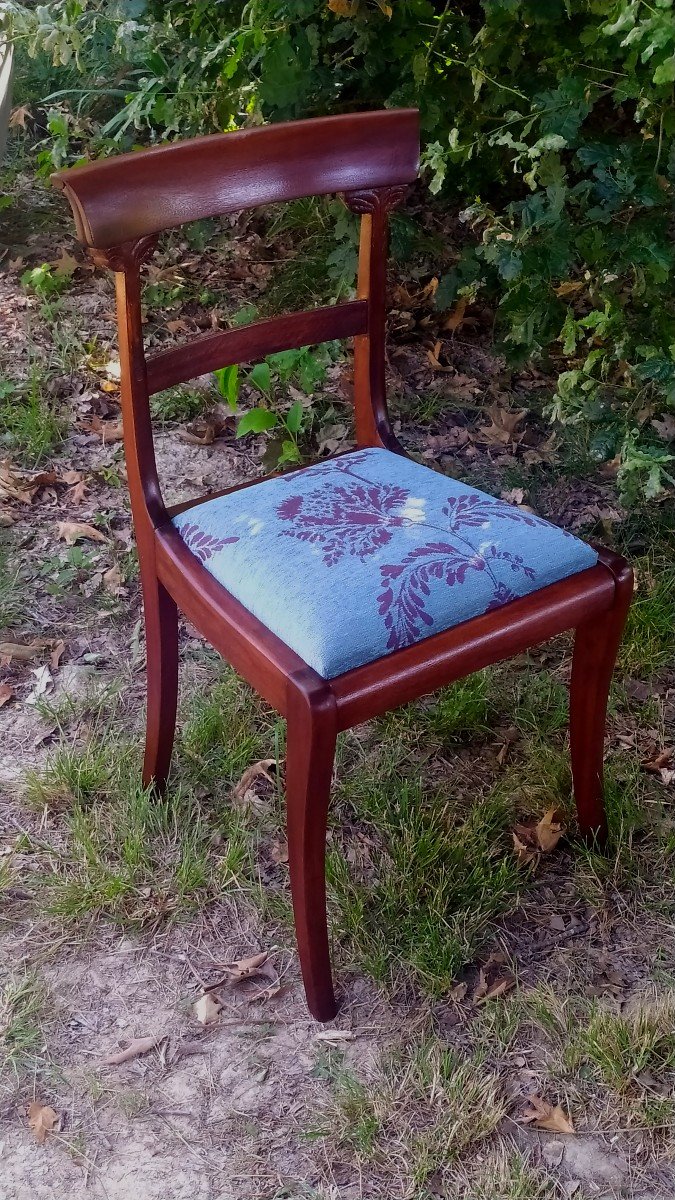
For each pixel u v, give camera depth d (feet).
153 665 5.20
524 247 6.67
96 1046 4.62
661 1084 4.45
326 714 3.87
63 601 7.05
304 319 4.95
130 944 5.04
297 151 4.51
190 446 8.46
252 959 4.94
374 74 7.93
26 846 5.45
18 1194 4.11
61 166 11.35
